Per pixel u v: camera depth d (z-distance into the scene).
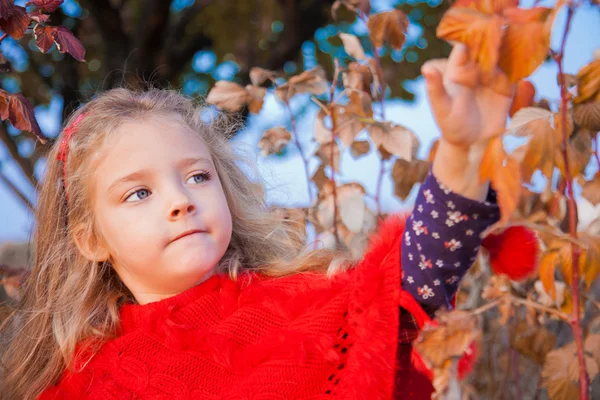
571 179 1.21
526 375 2.51
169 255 1.59
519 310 2.03
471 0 1.06
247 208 1.98
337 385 1.42
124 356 1.66
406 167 2.05
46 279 1.96
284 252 1.97
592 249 1.27
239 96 2.22
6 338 2.08
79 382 1.73
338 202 2.12
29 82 4.10
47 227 1.95
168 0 3.95
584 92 1.24
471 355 1.34
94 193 1.71
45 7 1.77
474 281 2.26
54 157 1.94
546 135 1.20
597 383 2.58
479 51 1.03
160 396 1.57
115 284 1.85
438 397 1.22
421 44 4.42
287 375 1.45
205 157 1.68
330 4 4.23
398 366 1.37
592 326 1.72
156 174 1.62
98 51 4.53
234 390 1.51
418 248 1.31
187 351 1.60
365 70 2.12
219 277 1.70
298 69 4.82
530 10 1.02
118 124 1.71
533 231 1.31
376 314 1.36
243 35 4.92
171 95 2.00
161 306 1.66
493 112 1.11
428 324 1.25
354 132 2.05
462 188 1.23
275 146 2.24
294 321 1.54
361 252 2.05
